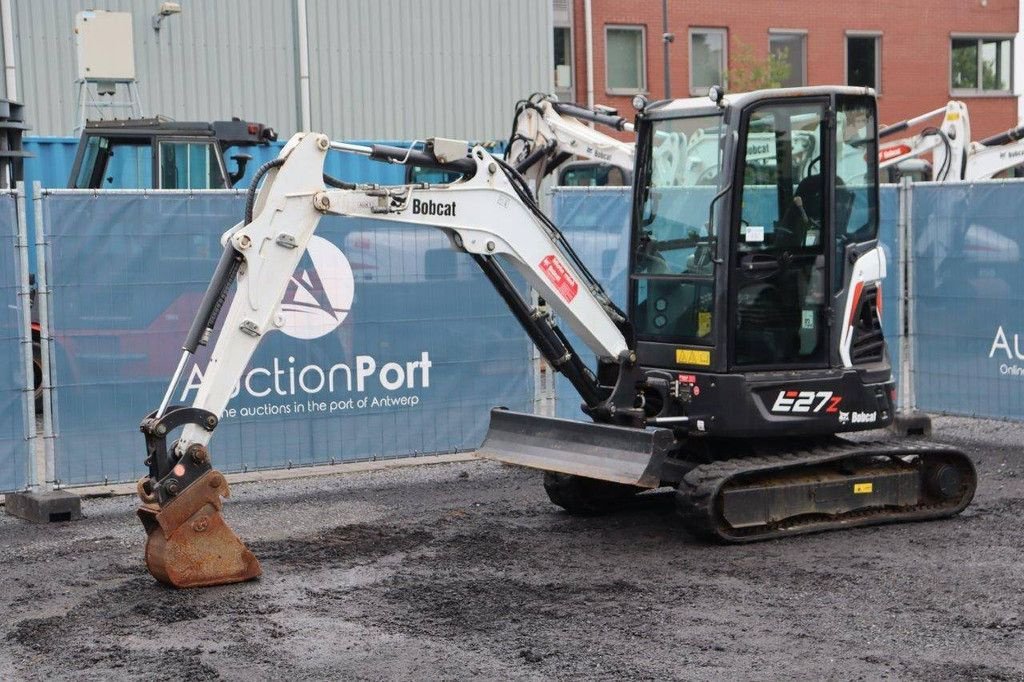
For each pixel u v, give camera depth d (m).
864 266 8.57
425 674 5.75
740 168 8.12
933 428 12.57
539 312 8.49
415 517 9.07
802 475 8.36
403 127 24.62
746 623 6.40
